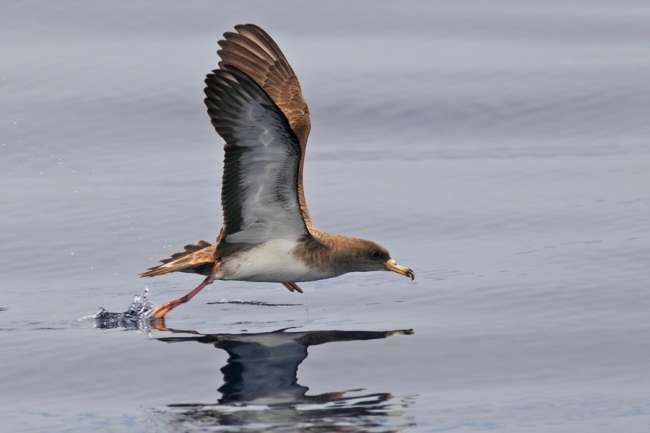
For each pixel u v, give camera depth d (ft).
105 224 62.80
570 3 104.58
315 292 53.83
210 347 46.47
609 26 98.73
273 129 41.32
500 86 85.25
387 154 75.56
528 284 53.83
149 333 48.32
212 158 73.97
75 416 40.70
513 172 71.51
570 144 77.36
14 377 44.47
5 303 52.60
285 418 39.81
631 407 41.11
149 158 73.97
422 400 41.68
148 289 54.29
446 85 85.25
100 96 81.82
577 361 45.55
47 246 59.98
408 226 62.95
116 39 92.27
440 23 98.32
